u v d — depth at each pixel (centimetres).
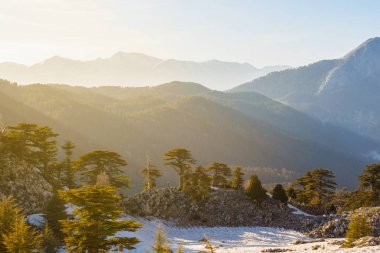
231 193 8425
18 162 6338
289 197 10381
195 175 8456
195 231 6950
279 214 7912
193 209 7612
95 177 7419
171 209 7531
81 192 3178
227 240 6450
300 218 7775
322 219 7538
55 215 4975
